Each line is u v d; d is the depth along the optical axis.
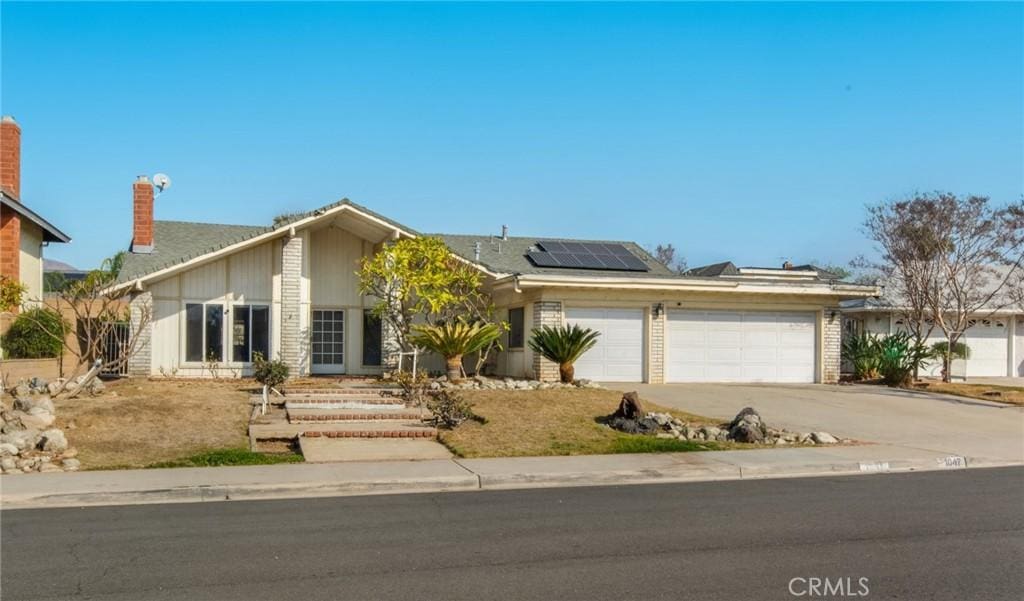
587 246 30.06
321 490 11.33
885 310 32.22
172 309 23.95
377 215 23.31
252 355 24.38
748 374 25.47
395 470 12.39
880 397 22.25
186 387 19.95
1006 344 34.53
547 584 6.86
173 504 10.46
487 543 8.27
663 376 24.45
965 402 21.91
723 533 8.73
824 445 15.55
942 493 11.24
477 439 15.07
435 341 21.56
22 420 13.84
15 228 23.75
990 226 27.20
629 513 9.81
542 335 22.33
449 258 23.20
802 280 32.06
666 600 6.45
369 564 7.47
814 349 26.14
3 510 10.02
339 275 25.66
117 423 14.95
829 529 8.92
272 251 24.72
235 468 12.44
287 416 16.64
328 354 25.42
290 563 7.50
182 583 6.87
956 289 27.33
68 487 10.87
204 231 29.53
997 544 8.26
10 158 25.16
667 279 24.05
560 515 9.70
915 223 27.64
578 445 14.83
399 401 18.61
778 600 6.46
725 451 14.67
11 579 6.97
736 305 25.36
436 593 6.61
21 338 20.30
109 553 7.84
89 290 18.80
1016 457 14.49
